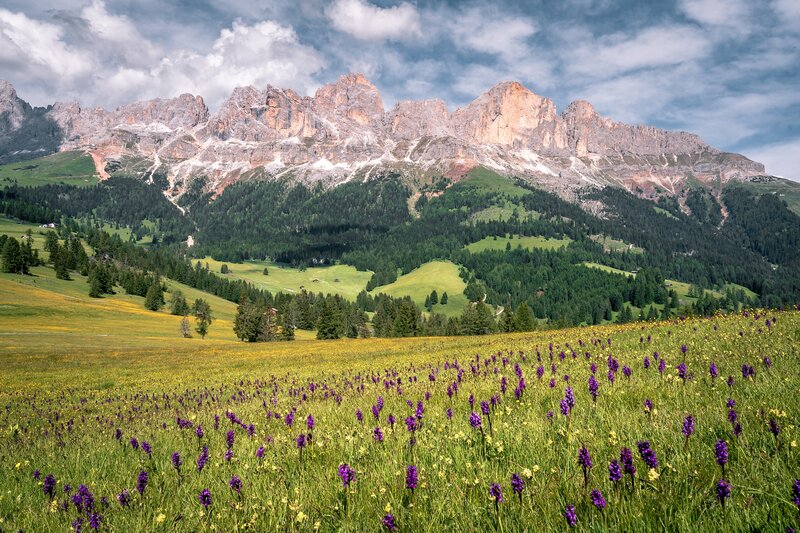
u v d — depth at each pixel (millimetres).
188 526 4172
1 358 52531
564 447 4988
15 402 23547
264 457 6203
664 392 7367
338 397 11578
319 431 7426
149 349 68125
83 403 21438
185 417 12320
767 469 3732
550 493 3852
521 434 5699
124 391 27297
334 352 54750
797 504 2740
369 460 5547
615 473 3338
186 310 151000
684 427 4344
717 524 3072
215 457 6551
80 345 71250
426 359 26641
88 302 127688
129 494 4867
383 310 155750
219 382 28203
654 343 15039
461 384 10875
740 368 8359
